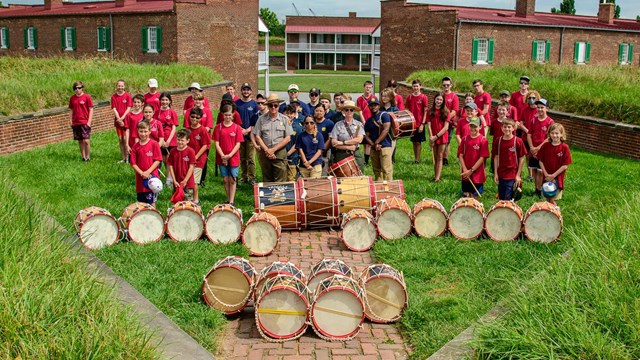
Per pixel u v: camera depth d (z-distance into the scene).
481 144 10.87
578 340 5.03
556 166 10.51
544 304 5.57
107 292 5.71
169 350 5.59
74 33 46.22
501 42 40.72
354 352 6.31
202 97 13.39
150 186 10.14
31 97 18.50
